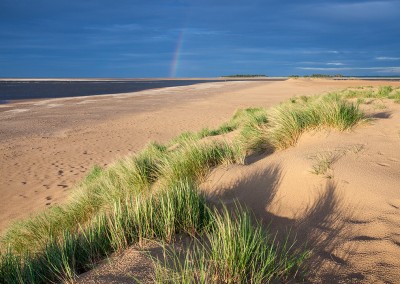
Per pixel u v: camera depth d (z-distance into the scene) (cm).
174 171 471
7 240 487
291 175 377
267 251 240
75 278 229
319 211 307
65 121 2000
